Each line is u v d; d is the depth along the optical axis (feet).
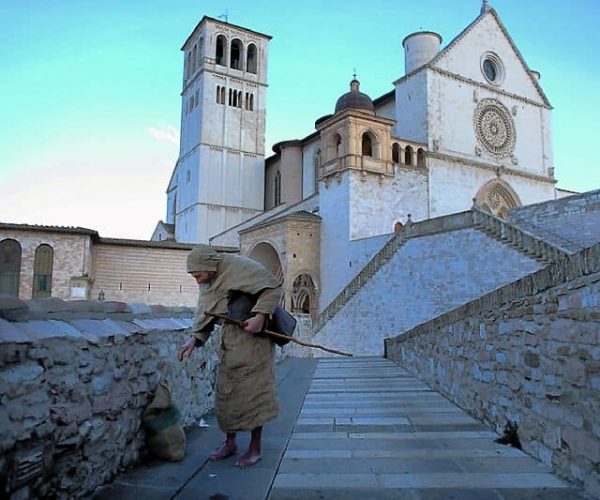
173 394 24.27
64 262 113.91
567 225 96.02
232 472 18.95
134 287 122.93
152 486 17.21
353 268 139.74
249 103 251.19
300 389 42.14
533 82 193.57
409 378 49.01
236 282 19.61
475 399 30.27
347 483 18.31
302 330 131.75
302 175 216.95
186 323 28.04
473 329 30.76
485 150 175.63
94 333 17.26
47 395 14.30
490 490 17.53
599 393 16.42
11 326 13.91
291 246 151.53
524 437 22.67
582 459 17.48
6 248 112.27
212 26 245.24
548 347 20.22
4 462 12.45
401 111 174.60
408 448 23.36
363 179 146.41
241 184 242.99
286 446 23.49
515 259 89.56
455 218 101.76
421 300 107.34
